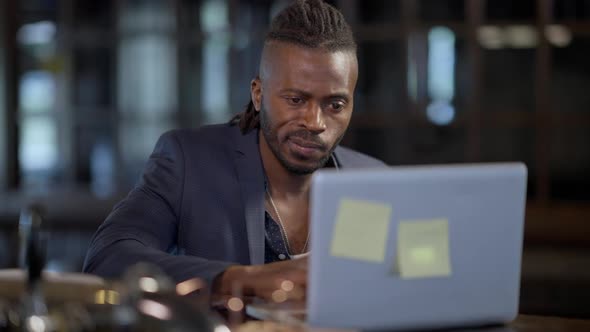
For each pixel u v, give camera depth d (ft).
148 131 17.20
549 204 15.92
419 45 16.05
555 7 15.96
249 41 16.63
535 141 16.24
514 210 5.30
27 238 4.76
